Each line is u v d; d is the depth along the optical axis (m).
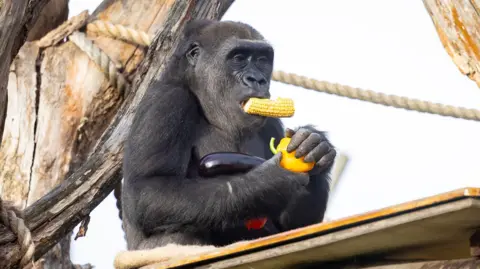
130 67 16.98
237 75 13.63
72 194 13.89
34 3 9.87
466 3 9.48
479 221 7.11
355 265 8.37
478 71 9.55
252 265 8.52
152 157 12.63
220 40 14.04
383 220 7.25
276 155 11.82
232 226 12.52
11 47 9.48
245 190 11.82
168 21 15.57
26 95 16.64
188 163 13.38
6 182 16.06
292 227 13.39
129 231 13.12
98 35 17.23
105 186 14.13
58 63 16.89
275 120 15.03
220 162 12.32
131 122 14.62
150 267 9.35
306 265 8.52
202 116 13.97
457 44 9.63
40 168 16.20
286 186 11.73
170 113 13.09
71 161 16.50
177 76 14.13
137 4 17.67
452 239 7.67
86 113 16.70
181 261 8.91
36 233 13.56
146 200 12.35
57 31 16.95
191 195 12.17
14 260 9.73
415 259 8.28
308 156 11.57
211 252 8.58
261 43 13.91
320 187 13.25
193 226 12.34
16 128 16.42
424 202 6.90
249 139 14.23
